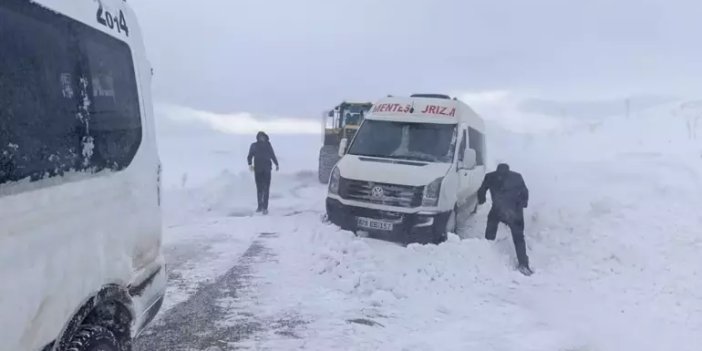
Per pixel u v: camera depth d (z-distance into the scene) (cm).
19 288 220
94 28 310
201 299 576
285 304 567
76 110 282
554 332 504
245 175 1734
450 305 583
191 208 1214
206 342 463
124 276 319
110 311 316
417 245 762
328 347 458
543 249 808
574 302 601
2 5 226
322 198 1486
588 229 875
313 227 931
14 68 232
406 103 1005
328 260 721
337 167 904
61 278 250
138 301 343
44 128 252
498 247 791
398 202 829
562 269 736
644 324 529
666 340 489
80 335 276
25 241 226
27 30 243
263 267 706
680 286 638
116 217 314
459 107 1002
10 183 223
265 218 1097
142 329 354
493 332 503
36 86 248
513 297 619
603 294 629
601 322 534
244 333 485
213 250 803
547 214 956
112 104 326
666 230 865
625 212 966
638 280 673
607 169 1667
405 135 952
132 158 349
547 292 640
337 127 1950
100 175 304
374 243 830
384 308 565
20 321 220
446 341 478
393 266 689
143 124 373
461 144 947
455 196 887
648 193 1185
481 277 686
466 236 952
